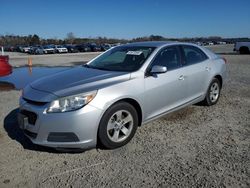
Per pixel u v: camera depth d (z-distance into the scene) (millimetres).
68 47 53375
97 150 4219
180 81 5234
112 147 4215
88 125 3867
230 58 22703
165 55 5180
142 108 4570
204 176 3447
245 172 3521
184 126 5176
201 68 5836
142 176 3482
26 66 18641
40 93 4098
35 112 3900
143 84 4551
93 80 4297
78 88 4035
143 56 4953
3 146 4395
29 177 3518
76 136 3842
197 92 5812
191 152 4117
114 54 5484
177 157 3965
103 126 4035
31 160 3947
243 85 9109
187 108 6246
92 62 5586
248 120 5500
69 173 3594
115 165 3768
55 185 3334
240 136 4695
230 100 7012
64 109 3814
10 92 8570
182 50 5594
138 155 4047
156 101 4793
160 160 3885
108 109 4070
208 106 6395
